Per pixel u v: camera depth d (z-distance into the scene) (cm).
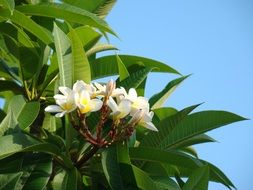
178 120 196
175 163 187
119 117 176
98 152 186
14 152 171
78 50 189
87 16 200
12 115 179
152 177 185
